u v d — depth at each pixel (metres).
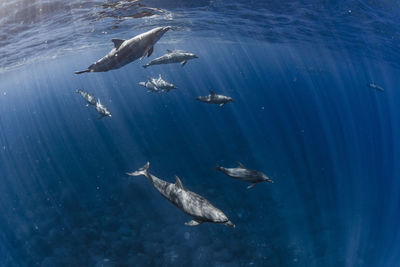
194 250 10.66
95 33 18.34
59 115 73.56
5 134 64.31
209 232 11.66
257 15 16.31
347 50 27.00
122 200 14.43
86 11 12.50
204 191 14.95
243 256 10.55
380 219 14.91
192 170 18.23
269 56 47.22
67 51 25.89
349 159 25.59
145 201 14.12
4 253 11.98
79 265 10.41
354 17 15.16
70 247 11.42
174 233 11.66
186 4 13.30
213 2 13.41
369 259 11.30
